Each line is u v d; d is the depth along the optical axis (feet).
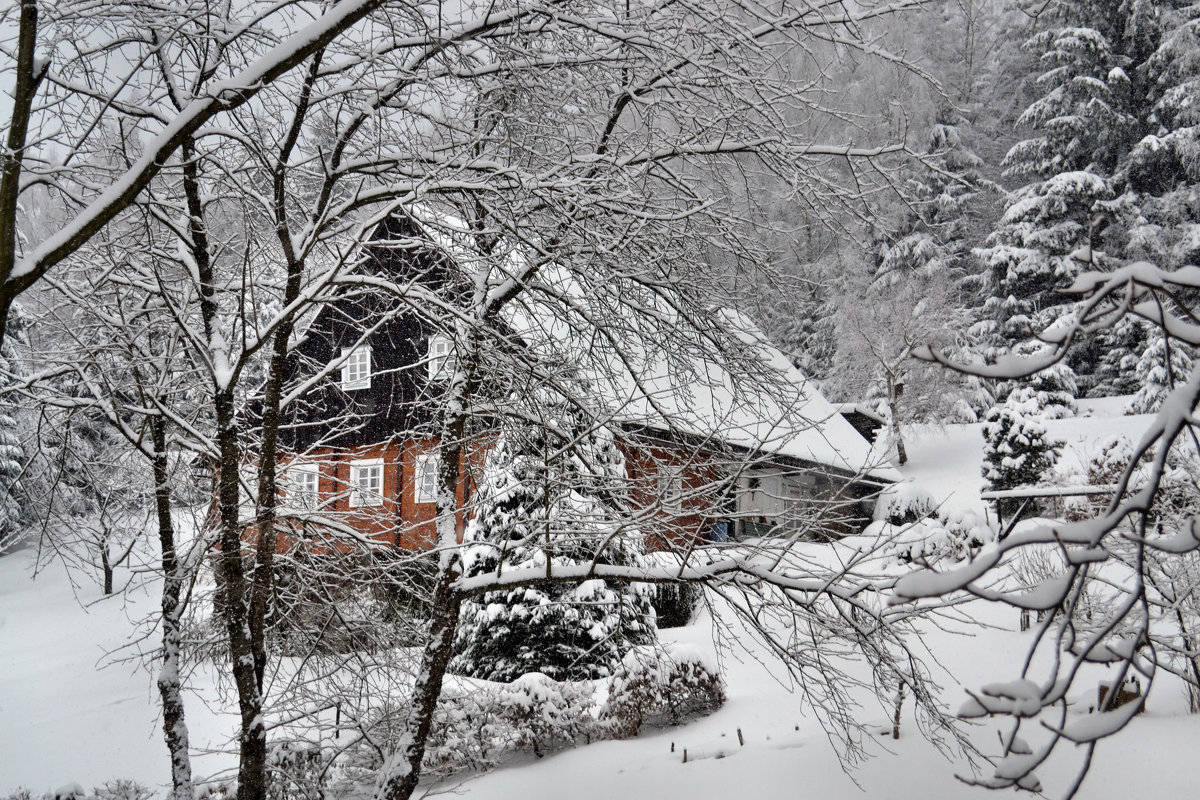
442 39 21.15
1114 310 8.34
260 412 38.11
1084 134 122.72
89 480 30.58
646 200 24.99
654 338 27.37
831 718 25.58
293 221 30.07
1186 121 117.29
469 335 27.14
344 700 29.22
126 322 27.07
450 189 24.31
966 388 117.19
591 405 28.19
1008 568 56.18
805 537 27.35
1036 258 117.60
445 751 35.81
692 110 26.23
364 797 33.22
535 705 37.81
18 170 17.01
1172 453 37.65
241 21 22.95
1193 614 31.37
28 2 17.03
